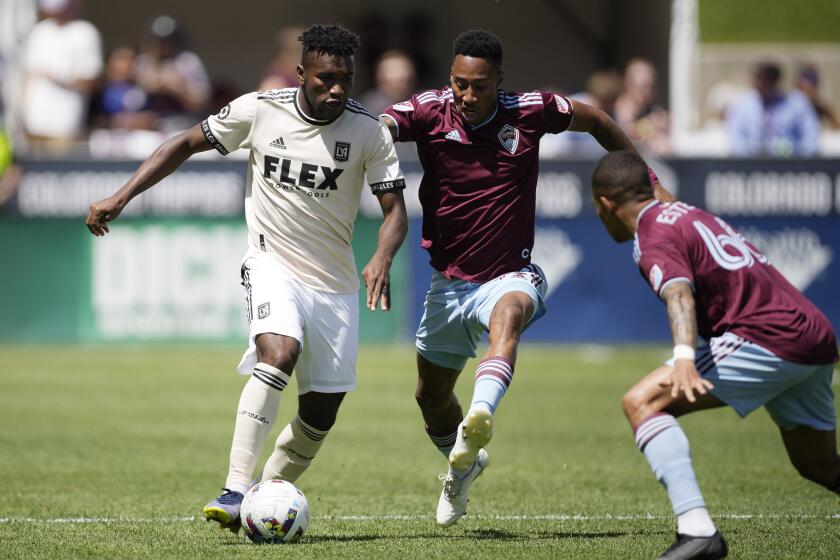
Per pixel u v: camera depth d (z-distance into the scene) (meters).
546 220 53.50
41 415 37.41
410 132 22.05
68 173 53.16
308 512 20.22
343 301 21.31
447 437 23.62
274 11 80.75
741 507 23.92
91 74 61.44
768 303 17.70
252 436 20.27
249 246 21.59
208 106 65.75
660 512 23.48
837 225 53.88
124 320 53.78
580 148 58.09
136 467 28.86
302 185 20.75
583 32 81.62
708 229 17.91
